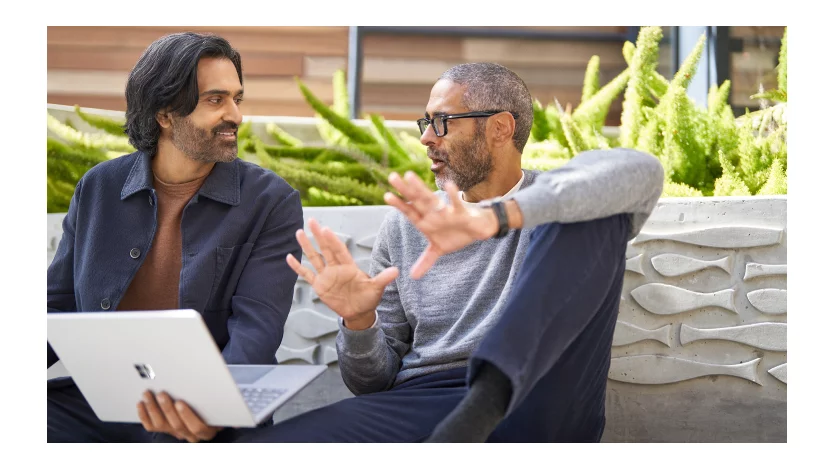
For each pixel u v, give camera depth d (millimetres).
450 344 1600
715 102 2385
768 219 1925
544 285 1257
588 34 3318
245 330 1589
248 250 1701
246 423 1251
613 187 1287
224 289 1692
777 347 1892
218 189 1698
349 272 1411
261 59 3297
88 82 3234
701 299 1930
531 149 2420
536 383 1376
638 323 1965
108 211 1706
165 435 1459
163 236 1709
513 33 3342
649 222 1981
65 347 1265
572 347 1369
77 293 1690
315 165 2414
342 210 2145
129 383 1275
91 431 1566
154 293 1692
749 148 2227
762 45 2891
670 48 3025
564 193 1248
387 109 3336
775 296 1904
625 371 1961
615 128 2680
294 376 1421
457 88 1717
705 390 1935
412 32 3334
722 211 1944
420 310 1665
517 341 1207
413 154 2520
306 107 3301
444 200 1766
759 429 1906
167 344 1192
